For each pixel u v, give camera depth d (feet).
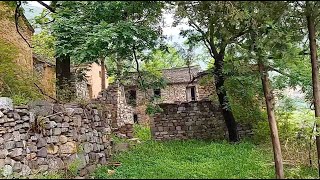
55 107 35.24
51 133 34.04
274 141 28.60
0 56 45.09
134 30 40.47
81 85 77.97
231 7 28.37
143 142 53.98
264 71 29.76
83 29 42.45
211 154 42.37
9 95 38.09
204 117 60.18
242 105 58.49
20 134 31.68
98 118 42.16
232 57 32.30
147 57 48.88
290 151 41.01
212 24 31.40
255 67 34.30
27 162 31.65
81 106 38.58
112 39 39.96
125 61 53.16
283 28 31.37
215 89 57.88
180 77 96.73
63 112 35.53
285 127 51.44
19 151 31.27
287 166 36.24
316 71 35.60
